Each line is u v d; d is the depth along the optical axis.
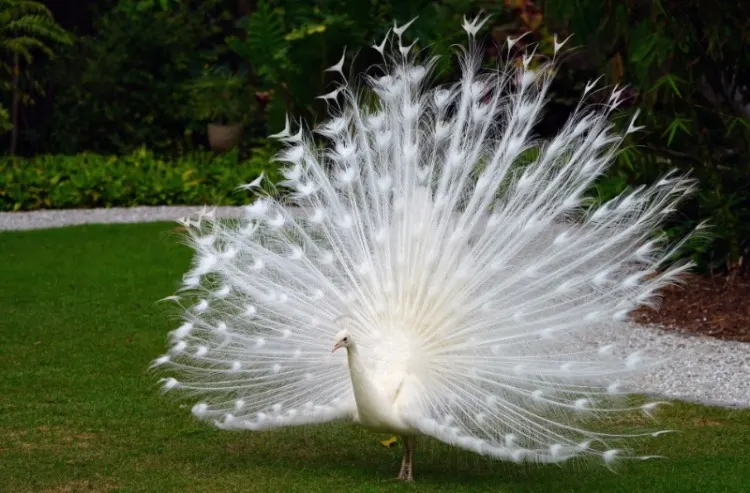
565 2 13.67
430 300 7.41
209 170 22.53
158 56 26.89
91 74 26.25
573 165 8.01
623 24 13.07
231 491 7.42
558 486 7.60
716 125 13.87
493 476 7.83
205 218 9.48
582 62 15.98
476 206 7.86
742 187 14.25
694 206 14.48
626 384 8.88
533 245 7.77
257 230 8.06
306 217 8.04
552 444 7.18
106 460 8.12
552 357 7.44
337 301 7.67
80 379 10.38
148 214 20.59
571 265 7.68
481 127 8.16
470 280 7.47
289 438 8.78
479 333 7.40
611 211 7.93
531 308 7.53
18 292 14.20
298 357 7.73
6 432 8.80
